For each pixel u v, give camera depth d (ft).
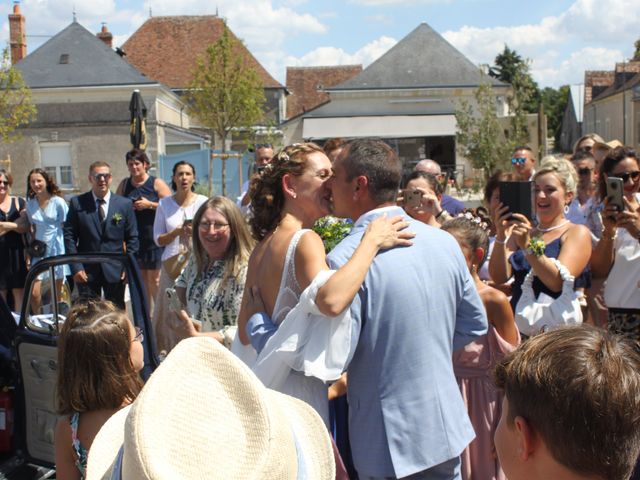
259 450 5.71
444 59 137.28
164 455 5.57
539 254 13.41
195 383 5.98
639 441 4.65
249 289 10.24
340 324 8.87
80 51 104.58
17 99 90.79
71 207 27.17
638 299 14.48
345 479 9.70
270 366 9.13
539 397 4.65
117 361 9.20
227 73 105.81
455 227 12.59
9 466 13.99
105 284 16.42
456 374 11.92
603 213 14.84
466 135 91.35
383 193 9.64
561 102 300.20
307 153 10.17
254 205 10.40
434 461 9.09
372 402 9.23
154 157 101.81
